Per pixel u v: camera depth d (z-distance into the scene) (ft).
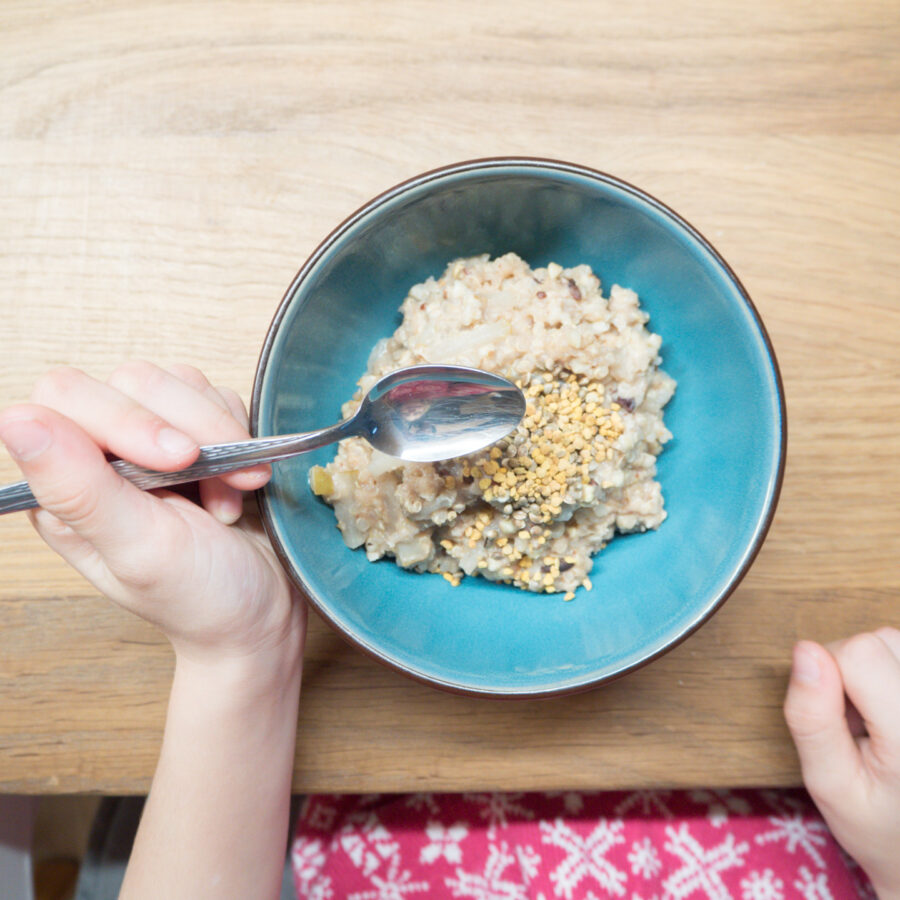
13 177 1.23
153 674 1.21
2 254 1.22
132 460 0.96
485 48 1.23
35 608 1.21
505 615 1.12
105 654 1.21
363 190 1.22
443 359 1.07
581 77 1.23
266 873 1.14
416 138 1.22
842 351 1.22
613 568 1.15
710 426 1.12
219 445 0.98
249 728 1.10
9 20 1.24
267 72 1.23
